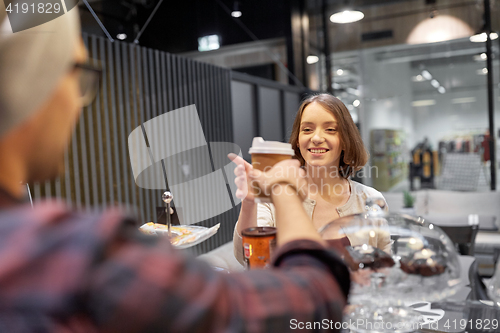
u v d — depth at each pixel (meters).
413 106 6.23
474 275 1.09
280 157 0.61
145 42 6.27
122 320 0.24
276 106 5.71
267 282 0.31
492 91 5.64
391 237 0.66
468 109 5.88
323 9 6.55
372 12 6.37
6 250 0.24
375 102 6.46
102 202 2.95
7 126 0.27
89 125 2.86
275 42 6.29
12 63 0.27
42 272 0.23
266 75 6.31
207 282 0.27
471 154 5.86
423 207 4.76
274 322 0.29
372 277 0.62
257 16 6.27
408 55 6.23
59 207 0.28
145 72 3.39
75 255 0.24
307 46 6.63
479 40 5.72
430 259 0.63
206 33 6.30
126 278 0.24
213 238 3.89
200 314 0.25
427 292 0.64
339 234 0.67
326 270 0.37
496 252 1.89
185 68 3.91
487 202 4.48
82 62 0.31
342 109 1.39
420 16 6.10
